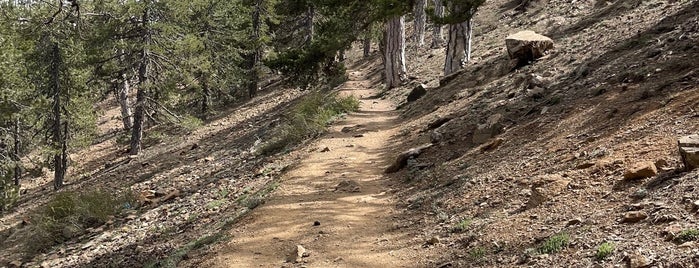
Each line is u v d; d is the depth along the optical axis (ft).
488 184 30.76
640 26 52.90
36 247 50.03
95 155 126.62
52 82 94.07
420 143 48.32
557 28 78.79
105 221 53.57
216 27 131.34
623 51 46.85
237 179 54.60
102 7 93.04
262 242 29.89
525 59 62.64
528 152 33.32
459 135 44.91
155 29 101.76
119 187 80.69
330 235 29.45
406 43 149.89
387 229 29.40
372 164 45.96
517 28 97.40
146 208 55.26
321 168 45.42
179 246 36.17
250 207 38.32
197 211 46.01
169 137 118.73
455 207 29.37
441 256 23.53
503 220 24.73
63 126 99.91
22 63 83.51
